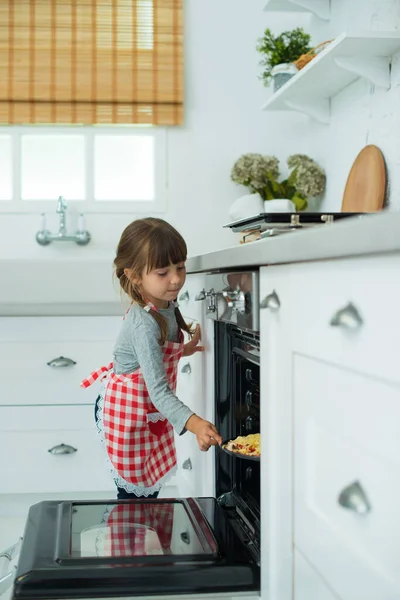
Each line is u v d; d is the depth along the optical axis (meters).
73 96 3.25
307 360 1.05
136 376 1.82
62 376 2.66
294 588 1.13
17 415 2.65
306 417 1.06
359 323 0.86
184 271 1.74
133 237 1.72
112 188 3.45
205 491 1.87
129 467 1.83
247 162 3.13
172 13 3.27
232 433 1.77
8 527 2.61
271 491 1.24
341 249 0.84
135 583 1.29
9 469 2.66
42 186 3.42
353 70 2.33
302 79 2.63
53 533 1.48
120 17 3.25
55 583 1.28
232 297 1.46
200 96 3.34
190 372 2.10
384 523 0.81
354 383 0.88
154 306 1.77
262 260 1.17
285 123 3.36
